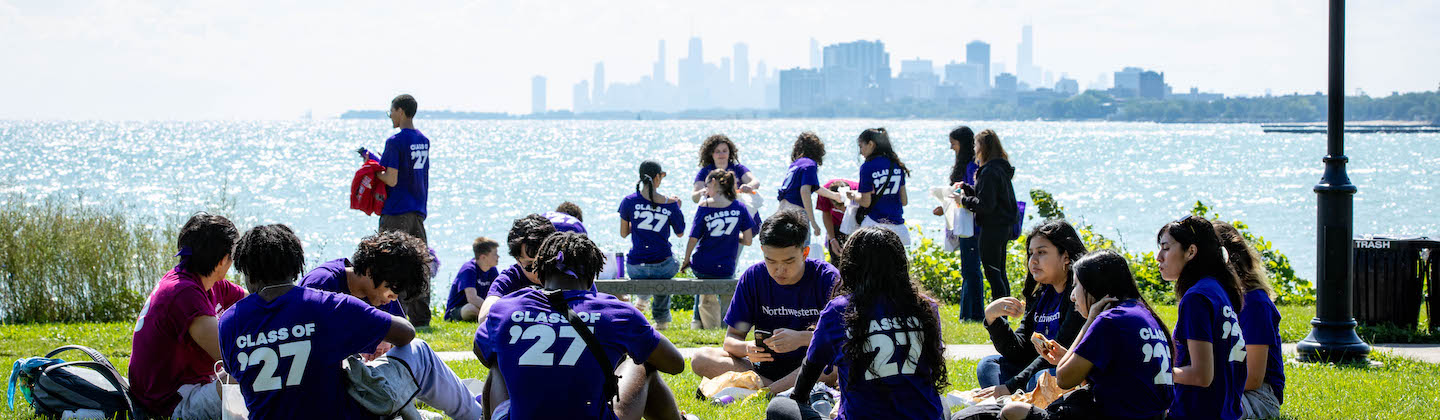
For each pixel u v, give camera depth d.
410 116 11.34
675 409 5.76
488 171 57.56
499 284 7.11
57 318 12.62
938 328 5.24
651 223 11.36
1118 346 5.11
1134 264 13.97
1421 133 170.38
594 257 5.11
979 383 6.95
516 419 4.86
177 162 67.88
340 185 47.25
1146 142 123.38
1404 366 8.64
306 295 5.04
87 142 108.88
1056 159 78.94
